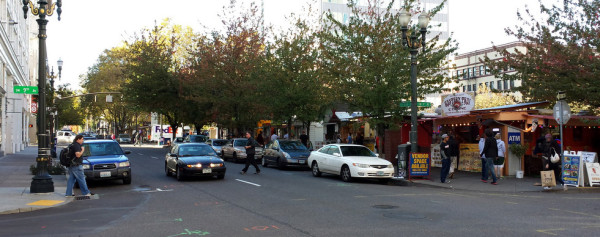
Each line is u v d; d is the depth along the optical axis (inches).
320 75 852.0
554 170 597.9
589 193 513.0
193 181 624.4
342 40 774.5
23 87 499.2
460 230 295.9
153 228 309.9
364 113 764.0
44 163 502.0
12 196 470.9
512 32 738.8
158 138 2559.1
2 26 937.5
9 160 990.4
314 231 293.7
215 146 1130.7
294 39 1027.9
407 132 911.7
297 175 721.0
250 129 1330.0
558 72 674.2
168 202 434.6
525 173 681.6
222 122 1251.8
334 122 1244.5
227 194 486.6
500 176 649.6
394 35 761.0
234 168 848.9
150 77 1425.9
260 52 1202.0
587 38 649.6
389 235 281.0
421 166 629.3
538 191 525.3
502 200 446.0
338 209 382.3
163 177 685.9
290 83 979.3
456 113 735.1
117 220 343.3
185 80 1346.0
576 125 716.0
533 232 290.7
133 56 1497.3
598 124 678.5
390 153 916.0
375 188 546.9
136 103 1509.6
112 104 2669.8
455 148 639.8
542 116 652.1
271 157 866.1
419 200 438.3
